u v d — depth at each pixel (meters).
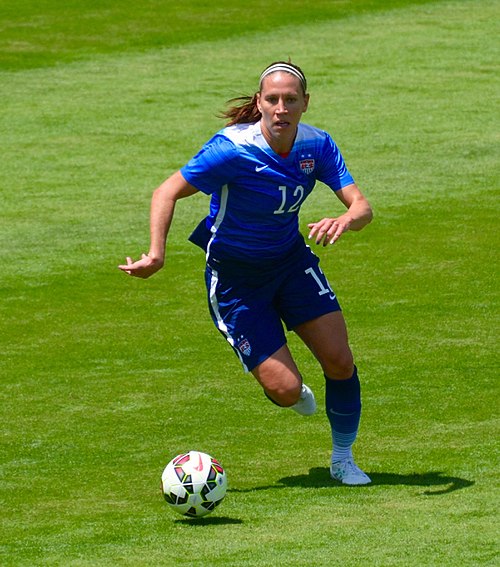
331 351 22.58
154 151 57.59
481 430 26.22
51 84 69.62
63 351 33.16
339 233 21.64
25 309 37.31
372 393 29.03
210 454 25.19
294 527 20.31
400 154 56.53
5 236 45.66
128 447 25.81
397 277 39.97
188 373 31.14
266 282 22.61
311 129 22.25
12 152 57.31
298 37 79.88
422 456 24.53
